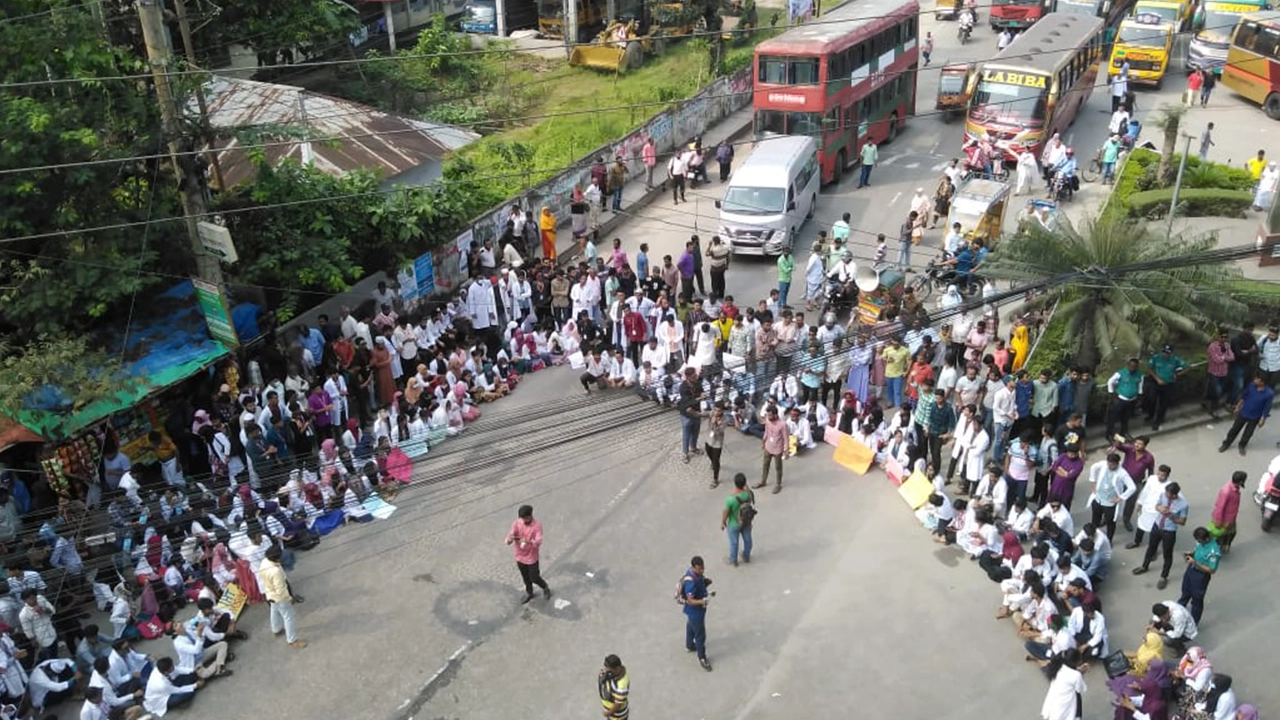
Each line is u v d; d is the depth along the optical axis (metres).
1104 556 14.64
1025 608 13.97
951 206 24.77
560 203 27.86
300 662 14.10
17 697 13.13
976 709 12.93
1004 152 29.62
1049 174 28.80
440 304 22.02
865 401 19.33
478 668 13.94
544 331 22.19
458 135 26.45
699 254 23.73
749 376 19.52
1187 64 38.19
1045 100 29.14
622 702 12.09
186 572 15.19
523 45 43.59
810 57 27.83
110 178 16.88
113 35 20.06
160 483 16.75
